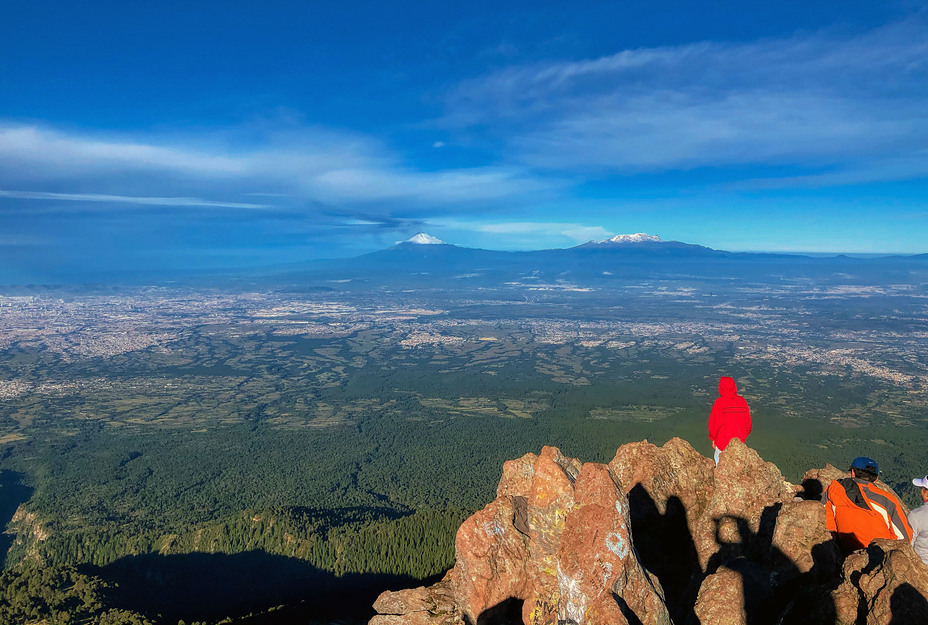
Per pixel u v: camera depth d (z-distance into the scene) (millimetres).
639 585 10008
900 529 11359
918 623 8633
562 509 11516
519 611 12086
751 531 13328
